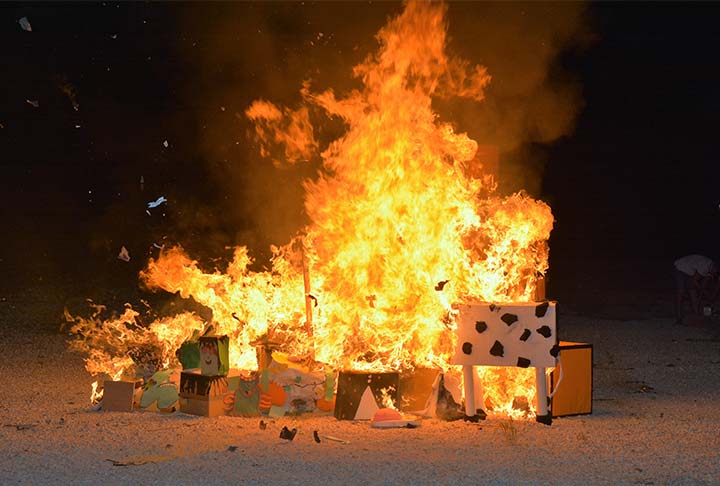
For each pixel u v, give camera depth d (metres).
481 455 6.70
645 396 9.45
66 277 20.00
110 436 7.36
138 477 6.07
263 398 8.17
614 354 12.58
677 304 15.77
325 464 6.41
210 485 5.86
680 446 7.04
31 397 9.20
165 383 8.52
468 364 7.90
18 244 21.17
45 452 6.81
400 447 6.96
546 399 7.86
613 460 6.57
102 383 9.30
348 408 8.00
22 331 14.44
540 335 7.80
